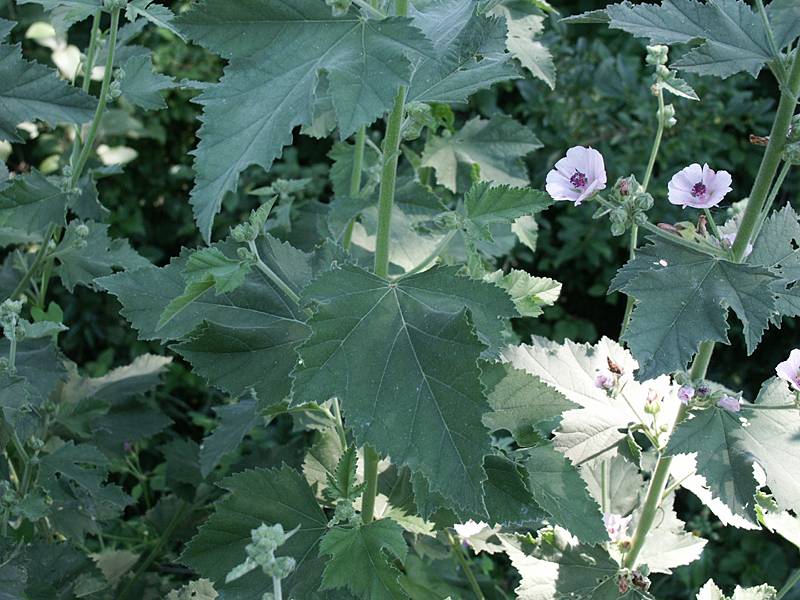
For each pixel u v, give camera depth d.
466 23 0.82
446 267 0.77
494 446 0.86
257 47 0.73
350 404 0.73
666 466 0.89
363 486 0.82
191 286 0.77
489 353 0.82
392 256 1.16
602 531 0.83
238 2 0.73
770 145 0.79
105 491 1.05
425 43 0.73
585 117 1.82
